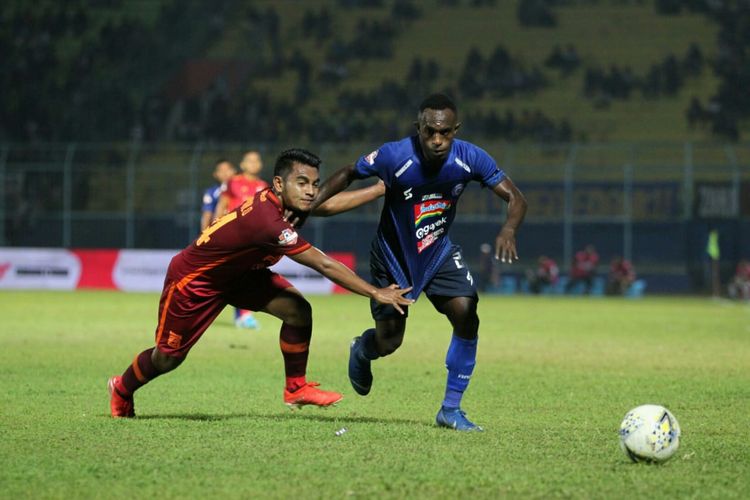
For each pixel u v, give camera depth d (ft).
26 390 102.06
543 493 56.90
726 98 474.49
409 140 77.25
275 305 79.15
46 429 76.69
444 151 74.23
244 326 193.77
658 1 538.06
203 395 100.17
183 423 79.82
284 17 546.26
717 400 100.53
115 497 55.67
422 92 487.20
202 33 526.16
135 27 497.05
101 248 370.53
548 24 529.04
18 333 174.81
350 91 495.82
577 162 424.46
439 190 77.30
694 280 372.99
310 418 84.23
